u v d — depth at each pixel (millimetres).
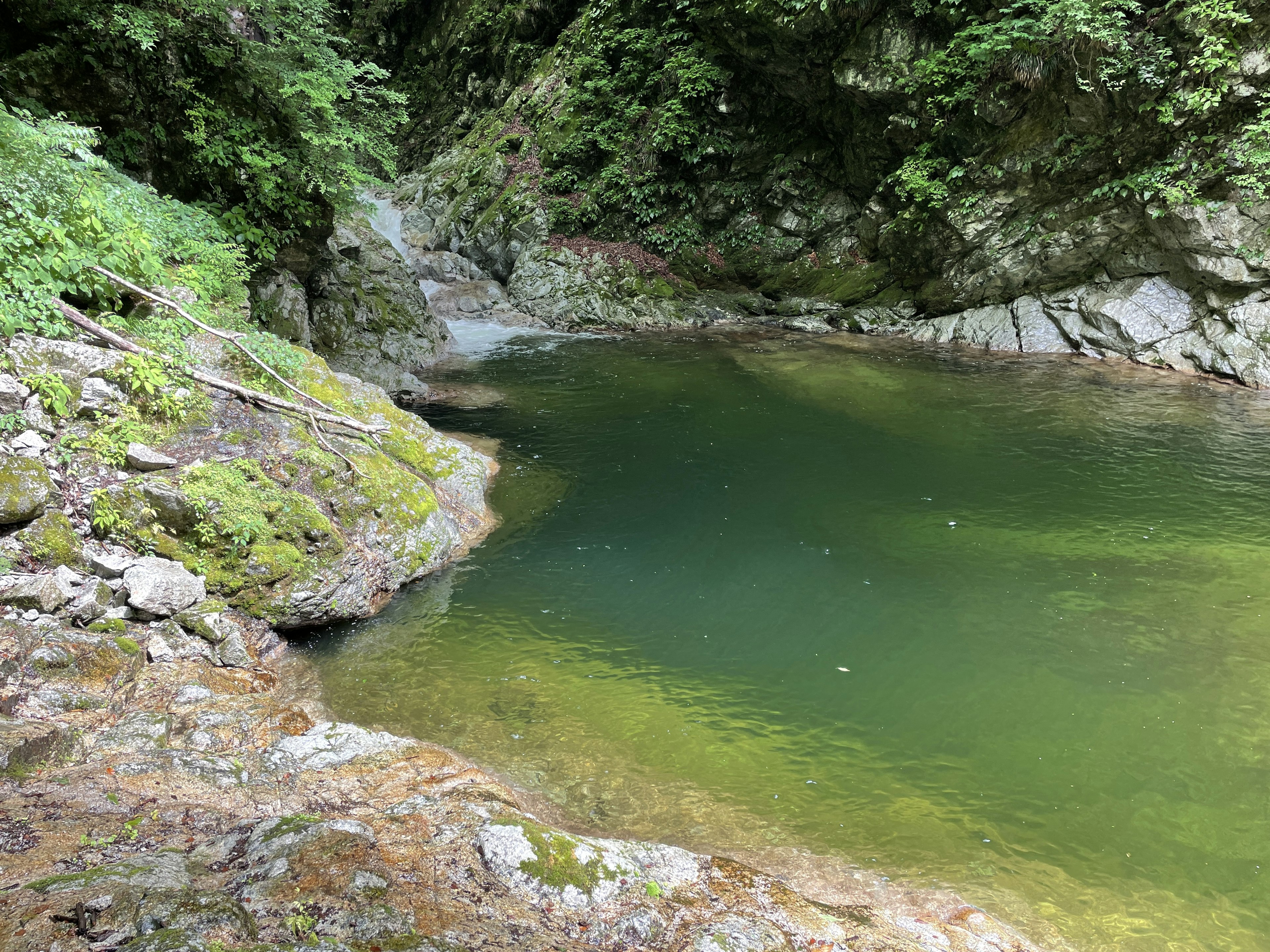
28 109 8398
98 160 7293
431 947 2711
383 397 9000
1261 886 3967
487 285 21344
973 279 16594
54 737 3910
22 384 5730
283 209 11211
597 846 3805
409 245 23141
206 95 10070
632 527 8500
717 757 4965
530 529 8445
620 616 6742
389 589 6984
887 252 18172
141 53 9336
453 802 4109
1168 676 5777
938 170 16766
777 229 20625
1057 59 13961
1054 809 4523
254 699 5043
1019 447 10648
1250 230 12742
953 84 15656
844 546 8016
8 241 5891
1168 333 14172
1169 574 7246
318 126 11055
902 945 3418
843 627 6551
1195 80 12766
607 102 22000
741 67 19766
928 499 9102
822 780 4770
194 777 3936
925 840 4281
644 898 3527
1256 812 4473
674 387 13859
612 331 19156
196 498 6031
